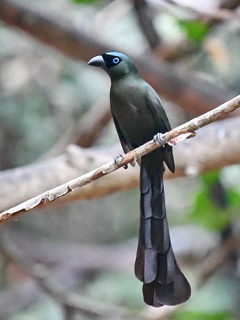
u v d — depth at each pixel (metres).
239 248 11.65
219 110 5.93
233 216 10.59
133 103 7.33
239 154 8.52
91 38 10.17
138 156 5.98
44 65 12.68
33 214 14.72
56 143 12.52
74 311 10.60
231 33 12.77
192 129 5.97
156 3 10.38
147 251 6.68
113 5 12.02
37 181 7.91
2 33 12.59
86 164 8.01
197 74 11.98
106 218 14.87
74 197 8.05
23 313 13.87
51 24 10.11
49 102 12.72
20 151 12.72
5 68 12.58
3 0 9.95
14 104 12.59
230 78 12.71
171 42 11.34
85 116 12.00
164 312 9.95
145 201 6.88
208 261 11.25
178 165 8.48
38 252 14.51
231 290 11.90
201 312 9.96
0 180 7.88
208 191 10.55
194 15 9.95
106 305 10.45
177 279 6.61
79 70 12.88
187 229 14.15
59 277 14.34
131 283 13.60
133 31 12.66
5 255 11.90
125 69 7.36
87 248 14.58
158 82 10.27
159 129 7.43
